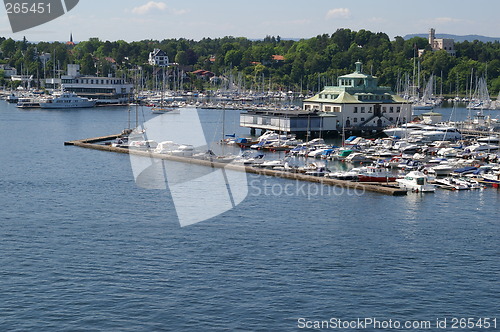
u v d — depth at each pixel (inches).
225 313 2615.7
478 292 2854.3
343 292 2822.3
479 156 6378.0
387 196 4628.4
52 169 5644.7
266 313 2623.0
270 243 3447.3
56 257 3189.0
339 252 3321.9
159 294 2775.6
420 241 3533.5
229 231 3656.5
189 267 3080.7
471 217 4057.6
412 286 2901.1
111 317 2566.4
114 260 3159.5
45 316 2564.0
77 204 4286.4
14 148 7032.5
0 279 2896.2
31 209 4138.8
